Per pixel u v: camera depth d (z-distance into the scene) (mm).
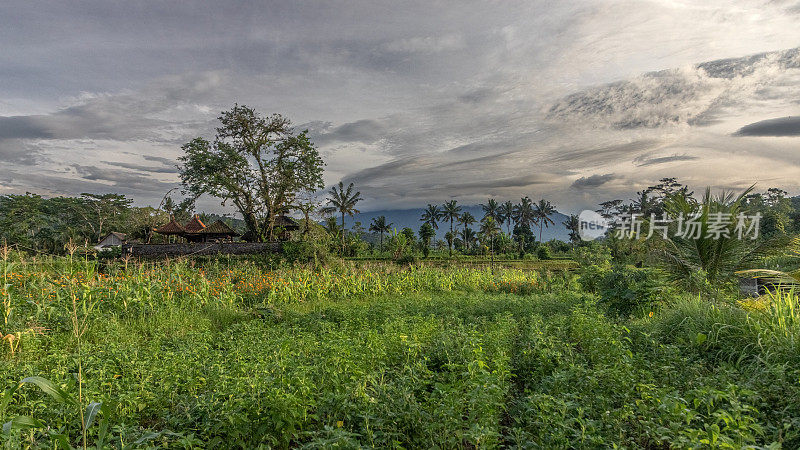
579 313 8375
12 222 63125
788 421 3654
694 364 5133
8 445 3152
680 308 7543
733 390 3691
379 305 11609
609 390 4445
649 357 5781
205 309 11758
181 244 26766
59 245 59688
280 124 37625
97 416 4031
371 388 4469
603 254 23641
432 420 3723
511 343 6992
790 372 4562
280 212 39094
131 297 10648
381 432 3521
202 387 4906
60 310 8875
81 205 69875
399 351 6391
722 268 10953
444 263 40344
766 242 10359
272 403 3771
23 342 6852
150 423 4492
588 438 3346
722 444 2830
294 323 10062
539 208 92438
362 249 54781
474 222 79750
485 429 3369
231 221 61281
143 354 6281
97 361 5617
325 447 3041
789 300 6102
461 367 5160
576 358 5770
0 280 8492
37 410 4004
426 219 87938
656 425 3445
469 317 10148
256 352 6074
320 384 4652
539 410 3955
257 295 14336
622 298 9930
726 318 6430
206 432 3799
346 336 6891
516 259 56625
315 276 16547
